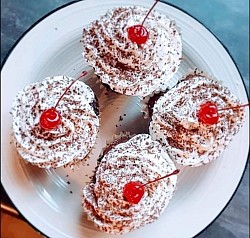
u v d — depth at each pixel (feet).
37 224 0.67
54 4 0.74
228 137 0.67
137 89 0.67
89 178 0.70
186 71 0.72
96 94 0.71
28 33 0.70
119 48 0.66
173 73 0.69
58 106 0.66
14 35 0.73
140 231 0.68
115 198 0.64
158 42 0.67
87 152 0.67
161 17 0.69
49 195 0.68
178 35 0.69
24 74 0.70
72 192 0.69
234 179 0.71
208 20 0.76
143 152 0.66
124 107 0.71
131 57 0.66
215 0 0.76
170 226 0.69
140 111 0.71
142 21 0.67
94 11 0.71
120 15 0.67
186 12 0.71
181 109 0.67
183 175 0.70
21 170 0.68
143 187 0.64
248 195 0.73
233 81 0.72
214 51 0.72
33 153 0.65
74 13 0.71
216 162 0.71
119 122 0.71
